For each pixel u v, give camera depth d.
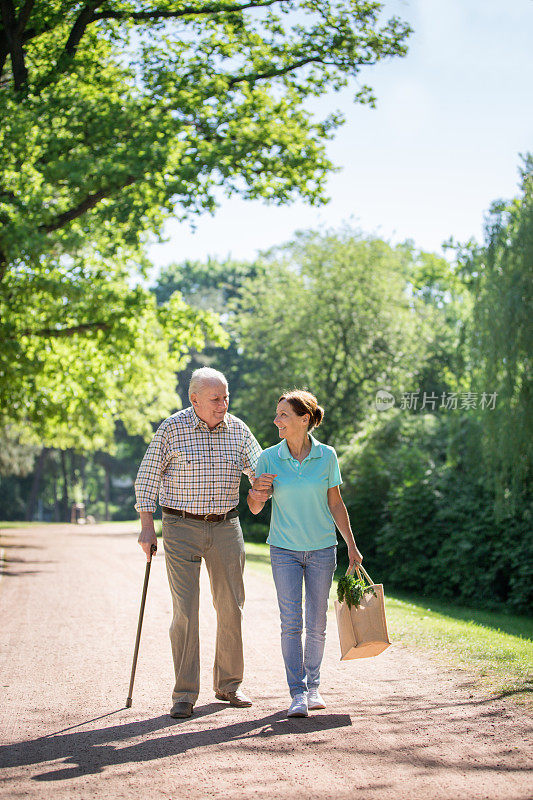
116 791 4.03
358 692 5.99
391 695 5.85
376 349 34.41
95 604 11.39
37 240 15.43
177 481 5.81
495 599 17.98
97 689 6.34
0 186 16.19
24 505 73.06
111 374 23.14
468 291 18.52
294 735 4.91
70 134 16.38
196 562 5.76
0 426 22.95
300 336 35.16
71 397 22.06
